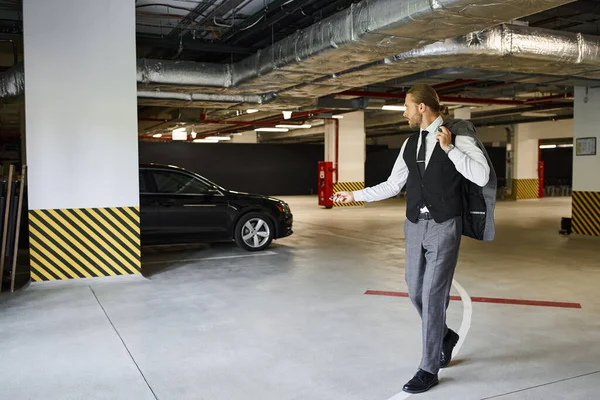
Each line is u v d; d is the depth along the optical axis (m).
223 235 8.62
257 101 10.95
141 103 10.81
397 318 4.75
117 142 6.39
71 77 6.15
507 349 3.90
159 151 26.03
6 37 9.38
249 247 8.78
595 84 9.95
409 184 3.20
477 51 6.43
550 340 4.11
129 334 4.32
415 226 3.17
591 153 10.40
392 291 5.84
